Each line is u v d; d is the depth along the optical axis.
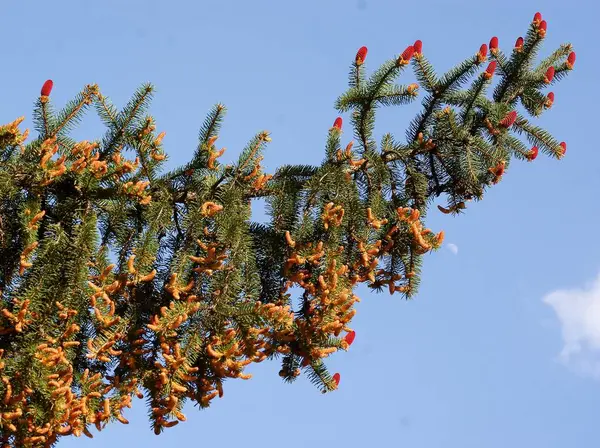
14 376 6.54
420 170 7.93
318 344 7.30
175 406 6.92
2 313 6.80
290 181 7.59
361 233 7.46
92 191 7.29
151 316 7.31
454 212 7.94
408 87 7.59
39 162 7.03
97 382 6.83
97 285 7.00
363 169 7.70
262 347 7.13
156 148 7.38
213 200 7.51
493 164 7.57
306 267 7.60
